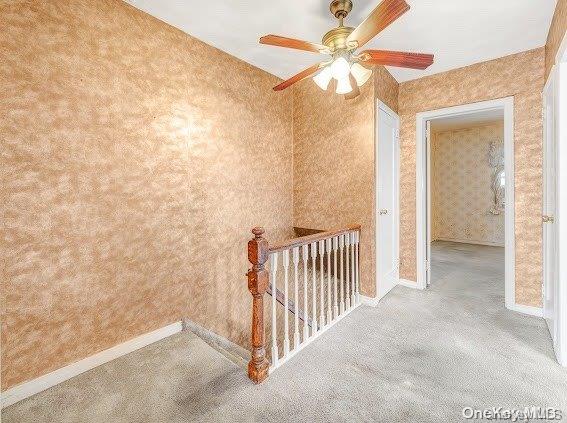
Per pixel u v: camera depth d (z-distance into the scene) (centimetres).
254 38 276
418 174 366
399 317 288
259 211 347
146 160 238
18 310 179
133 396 178
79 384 191
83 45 202
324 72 213
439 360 213
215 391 182
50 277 190
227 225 308
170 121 254
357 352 225
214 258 296
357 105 324
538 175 289
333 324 270
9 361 176
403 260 384
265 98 353
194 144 273
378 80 321
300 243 227
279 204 376
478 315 291
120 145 221
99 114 210
